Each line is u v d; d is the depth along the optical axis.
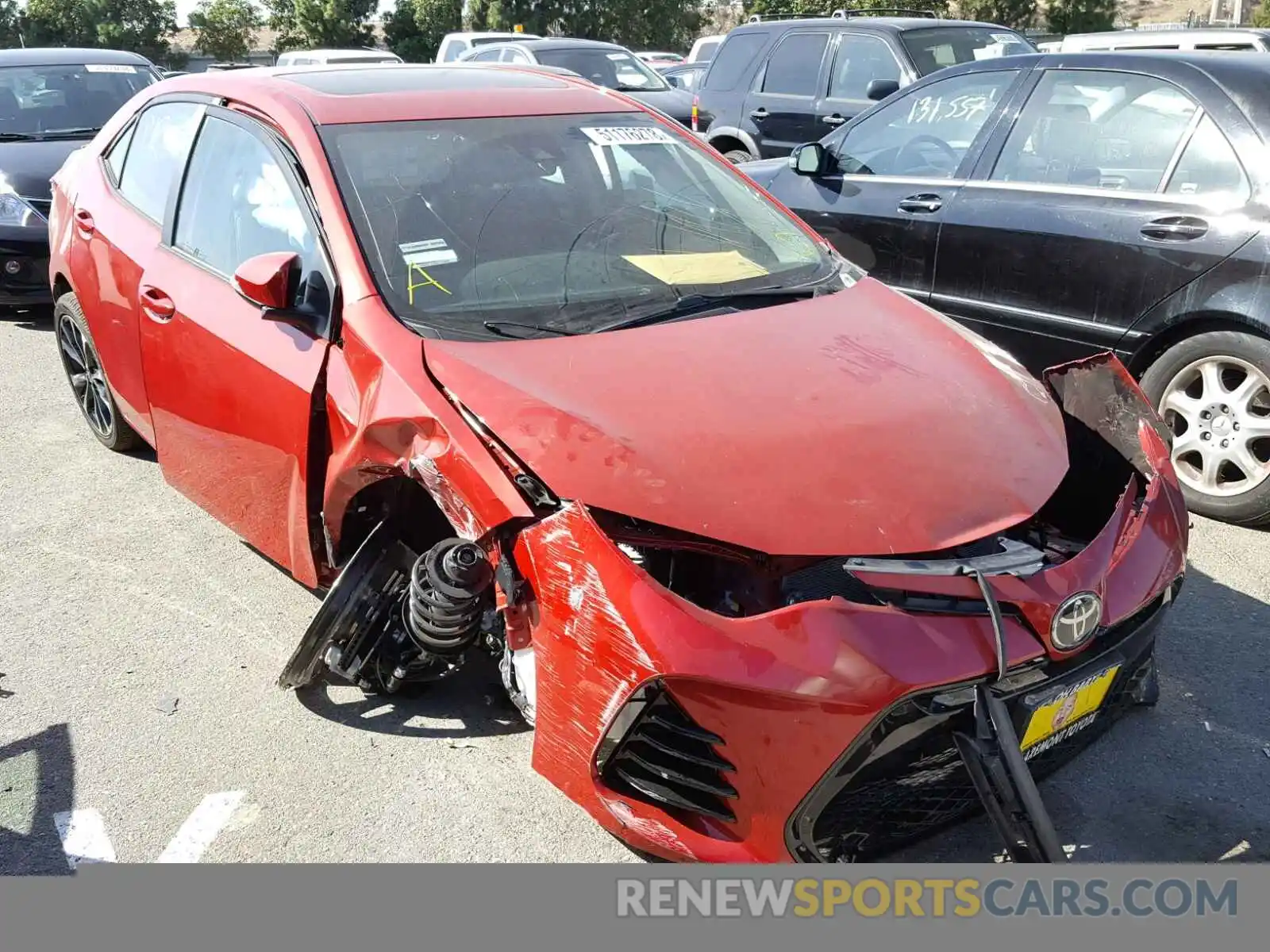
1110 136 4.71
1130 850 2.65
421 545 3.17
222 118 3.84
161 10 59.03
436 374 2.78
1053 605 2.33
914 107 5.58
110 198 4.46
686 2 51.66
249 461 3.43
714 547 2.35
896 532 2.36
